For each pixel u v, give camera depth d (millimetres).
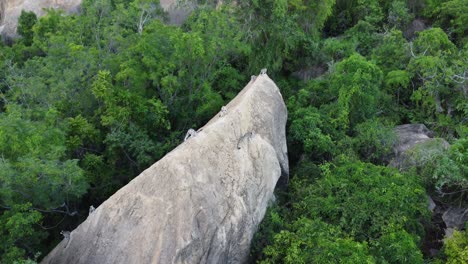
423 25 38031
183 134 26281
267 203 19766
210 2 32969
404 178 20531
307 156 24688
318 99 28500
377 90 26797
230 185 17625
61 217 22406
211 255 16438
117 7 29812
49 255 16797
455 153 20094
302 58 33781
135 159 24672
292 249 16734
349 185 20219
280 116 23219
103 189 23797
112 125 24047
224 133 18594
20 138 18219
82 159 24188
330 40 33219
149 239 15445
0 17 48000
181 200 15883
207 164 17172
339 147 24438
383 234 17688
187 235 15609
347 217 18828
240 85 29703
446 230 20578
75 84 25938
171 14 36719
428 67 27609
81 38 29094
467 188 20438
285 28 29625
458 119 27547
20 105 23391
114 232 15891
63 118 24828
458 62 27516
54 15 34062
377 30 36781
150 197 16000
